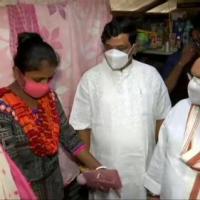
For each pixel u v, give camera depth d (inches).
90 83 64.7
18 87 48.6
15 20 56.7
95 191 69.1
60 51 66.9
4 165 40.7
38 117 49.6
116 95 63.5
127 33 60.5
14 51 56.4
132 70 64.8
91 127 66.8
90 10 73.4
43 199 52.7
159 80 65.7
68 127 57.7
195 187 44.8
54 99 53.9
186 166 45.4
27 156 49.0
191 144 45.0
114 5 85.9
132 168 65.6
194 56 73.2
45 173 52.3
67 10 67.4
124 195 67.0
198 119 45.7
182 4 93.0
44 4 63.1
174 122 47.9
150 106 64.2
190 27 87.9
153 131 66.2
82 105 65.8
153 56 93.2
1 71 56.1
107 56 61.7
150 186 53.4
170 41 91.6
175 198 46.6
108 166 65.9
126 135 63.9
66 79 69.5
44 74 46.8
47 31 63.1
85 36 73.4
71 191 79.0
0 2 55.1
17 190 41.3
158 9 93.6
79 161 64.6
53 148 50.4
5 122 45.8
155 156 52.0
